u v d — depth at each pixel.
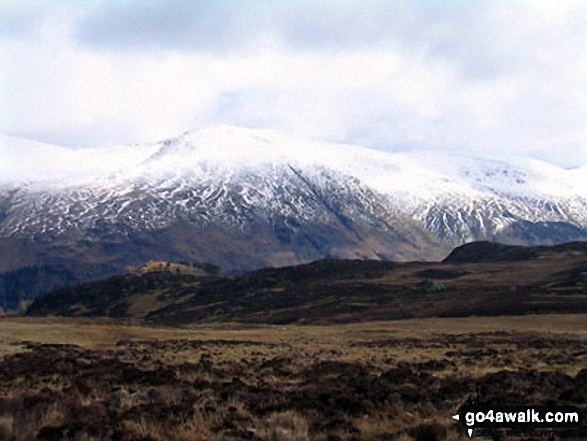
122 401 22.17
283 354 49.09
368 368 37.81
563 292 134.38
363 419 21.52
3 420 18.28
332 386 28.20
